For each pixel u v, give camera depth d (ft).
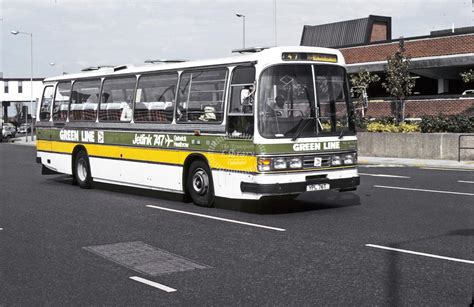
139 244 29.71
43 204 43.96
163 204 43.62
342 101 39.81
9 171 72.79
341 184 39.06
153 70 46.01
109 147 50.67
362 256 26.50
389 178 59.62
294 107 37.78
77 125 54.65
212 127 40.19
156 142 45.44
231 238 30.86
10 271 24.77
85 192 51.42
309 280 22.75
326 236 30.99
